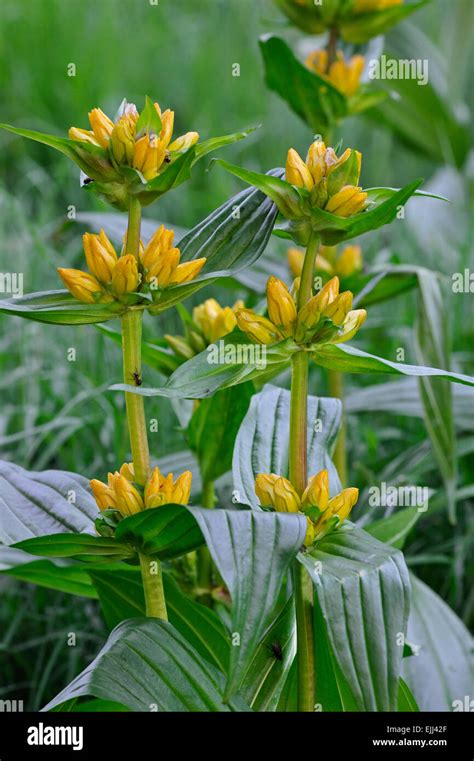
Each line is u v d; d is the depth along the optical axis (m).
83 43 5.28
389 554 1.85
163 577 2.04
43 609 2.47
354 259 2.42
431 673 2.24
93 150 1.85
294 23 2.45
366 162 5.09
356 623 1.81
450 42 4.36
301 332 1.86
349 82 2.43
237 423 2.17
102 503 1.89
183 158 1.84
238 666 1.76
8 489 1.97
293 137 5.09
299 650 1.91
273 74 2.40
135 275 1.86
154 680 1.88
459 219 4.23
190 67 5.42
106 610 2.10
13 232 3.80
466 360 3.02
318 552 1.87
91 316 1.87
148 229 2.45
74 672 2.37
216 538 1.79
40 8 5.30
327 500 1.88
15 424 2.93
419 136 4.33
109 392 2.68
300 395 1.89
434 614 2.31
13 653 2.43
